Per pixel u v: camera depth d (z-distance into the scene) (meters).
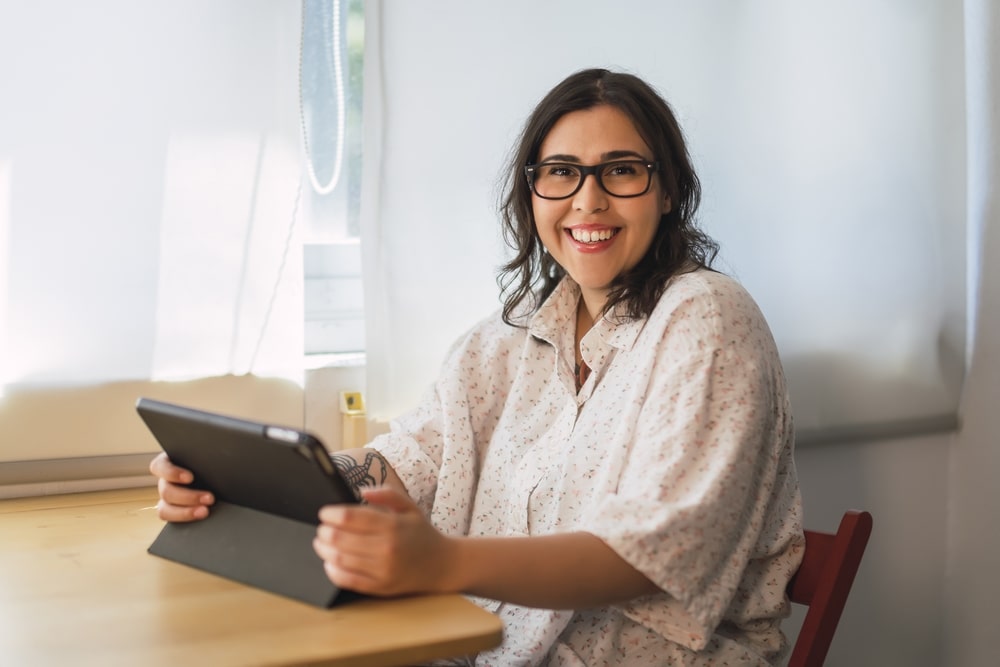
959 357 2.11
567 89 1.33
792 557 1.20
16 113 1.38
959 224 2.06
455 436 1.37
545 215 1.33
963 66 2.02
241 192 1.52
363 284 1.59
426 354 1.64
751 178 1.87
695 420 1.07
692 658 1.15
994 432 2.10
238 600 0.90
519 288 1.45
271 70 1.52
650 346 1.18
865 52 1.93
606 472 1.14
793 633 2.01
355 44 1.66
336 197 1.70
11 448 1.43
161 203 1.47
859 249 1.96
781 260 1.90
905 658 2.15
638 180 1.29
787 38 1.87
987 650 2.14
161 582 0.96
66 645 0.80
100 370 1.46
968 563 2.15
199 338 1.51
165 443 1.03
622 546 0.97
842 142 1.93
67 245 1.42
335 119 1.67
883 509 2.09
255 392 1.57
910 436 2.10
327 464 0.87
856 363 1.99
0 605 0.90
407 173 1.60
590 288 1.33
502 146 1.66
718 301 1.16
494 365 1.43
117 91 1.43
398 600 0.89
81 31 1.40
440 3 1.60
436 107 1.61
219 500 1.04
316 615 0.86
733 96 1.84
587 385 1.29
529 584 0.93
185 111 1.47
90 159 1.42
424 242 1.62
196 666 0.76
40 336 1.42
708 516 1.01
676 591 0.99
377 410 1.62
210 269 1.51
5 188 1.38
